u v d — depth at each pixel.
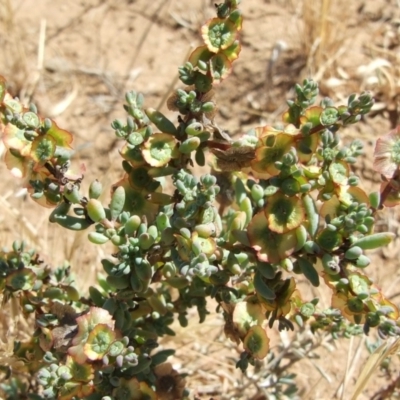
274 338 0.42
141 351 0.33
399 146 0.31
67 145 0.31
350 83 0.50
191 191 0.31
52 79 0.50
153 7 0.53
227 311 0.33
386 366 0.40
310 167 0.32
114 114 0.50
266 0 0.54
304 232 0.30
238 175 0.34
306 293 0.44
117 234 0.31
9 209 0.44
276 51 0.51
